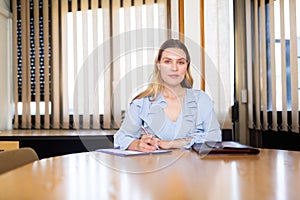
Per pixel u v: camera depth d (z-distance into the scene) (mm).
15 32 2832
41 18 2803
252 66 2445
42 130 2713
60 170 998
